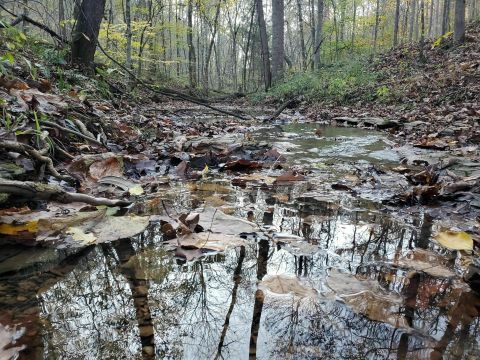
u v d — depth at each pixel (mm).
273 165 3086
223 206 1999
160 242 1507
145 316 1013
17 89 3006
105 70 7660
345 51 24703
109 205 1860
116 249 1438
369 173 2916
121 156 2678
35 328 958
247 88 31781
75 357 851
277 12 17406
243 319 1008
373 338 939
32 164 2041
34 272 1254
